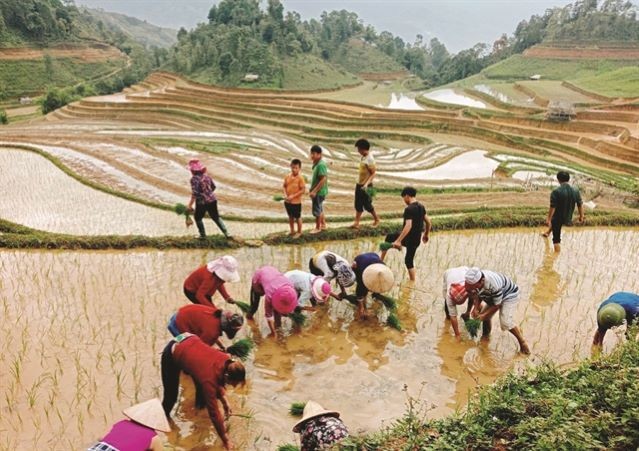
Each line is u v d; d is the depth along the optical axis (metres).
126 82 96.44
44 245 11.69
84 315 8.68
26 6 105.62
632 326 6.95
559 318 9.04
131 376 7.09
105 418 6.25
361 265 8.62
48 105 72.94
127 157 23.53
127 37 146.25
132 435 4.67
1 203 15.88
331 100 66.56
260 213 16.16
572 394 5.73
